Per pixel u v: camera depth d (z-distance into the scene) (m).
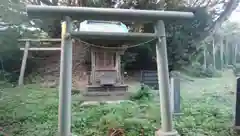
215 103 5.47
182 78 9.01
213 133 3.68
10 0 9.28
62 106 3.01
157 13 3.24
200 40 11.44
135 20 3.27
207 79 9.20
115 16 3.11
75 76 9.05
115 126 3.71
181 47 10.58
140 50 10.55
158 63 3.41
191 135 3.57
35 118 4.24
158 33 3.36
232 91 6.59
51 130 3.69
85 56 9.96
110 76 6.94
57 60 10.58
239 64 12.49
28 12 2.88
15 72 9.24
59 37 11.40
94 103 5.47
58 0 10.26
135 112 4.48
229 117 4.34
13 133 3.55
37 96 6.13
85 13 3.02
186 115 4.41
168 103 3.34
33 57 10.09
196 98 5.94
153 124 3.90
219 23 11.52
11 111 4.63
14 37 9.50
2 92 6.59
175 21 3.41
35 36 10.76
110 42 6.23
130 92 6.86
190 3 10.69
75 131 3.63
